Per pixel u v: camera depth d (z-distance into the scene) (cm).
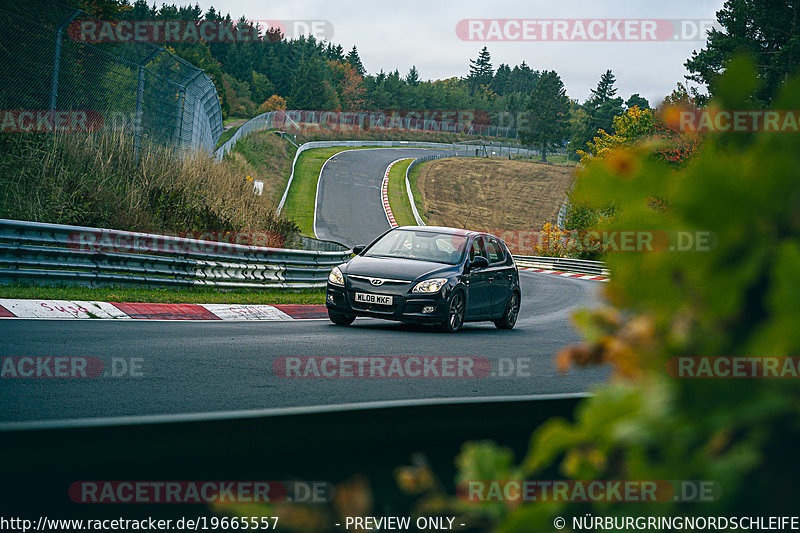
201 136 6297
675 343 182
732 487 167
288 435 401
